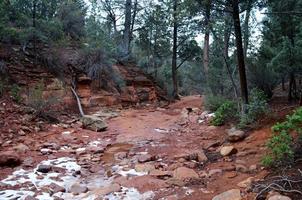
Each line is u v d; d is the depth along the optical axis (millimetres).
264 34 12547
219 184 5824
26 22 14227
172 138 9758
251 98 10867
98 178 6508
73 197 5523
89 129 10867
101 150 8367
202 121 11781
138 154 8078
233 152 7531
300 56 10766
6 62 12648
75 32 18172
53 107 11945
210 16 10320
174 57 22031
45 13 15547
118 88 16812
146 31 24125
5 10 13273
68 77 14438
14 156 7023
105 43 17734
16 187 5844
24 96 11547
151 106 17047
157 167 6992
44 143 8703
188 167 6922
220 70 15094
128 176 6504
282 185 5098
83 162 7453
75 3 19359
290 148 5961
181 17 10570
